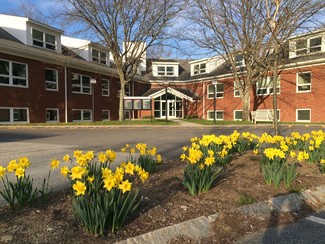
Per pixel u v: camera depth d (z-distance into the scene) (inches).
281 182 205.2
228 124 850.8
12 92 825.5
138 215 146.4
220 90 1266.0
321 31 805.9
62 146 408.5
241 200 169.5
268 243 134.9
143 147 221.1
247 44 760.3
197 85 1402.6
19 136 557.9
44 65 921.5
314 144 270.1
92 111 1062.4
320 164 256.4
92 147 398.6
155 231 129.6
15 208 151.5
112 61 1373.0
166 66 1525.6
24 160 157.2
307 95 951.0
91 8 844.0
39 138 521.7
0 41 772.0
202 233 137.9
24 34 909.8
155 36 938.7
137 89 1398.9
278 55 467.8
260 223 153.6
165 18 901.2
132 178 205.3
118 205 131.2
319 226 153.7
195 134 592.4
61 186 199.2
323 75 907.4
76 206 128.3
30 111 878.4
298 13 661.9
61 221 136.2
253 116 1009.5
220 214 153.3
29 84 874.8
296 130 655.1
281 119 1024.2
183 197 172.6
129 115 1332.4
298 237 140.9
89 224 125.0
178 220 144.6
